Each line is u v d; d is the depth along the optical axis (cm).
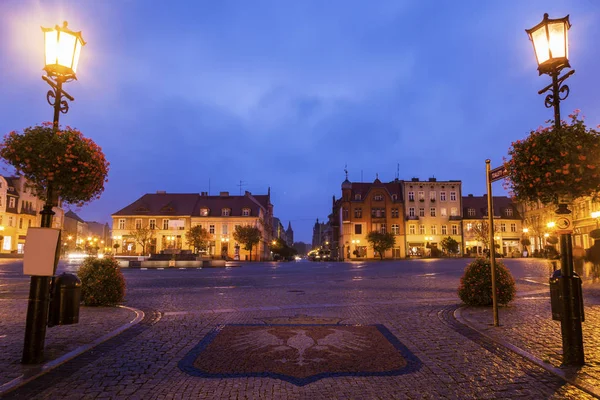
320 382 507
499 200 7938
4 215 6500
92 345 675
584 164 542
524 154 598
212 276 2448
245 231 7000
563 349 581
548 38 599
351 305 1162
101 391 479
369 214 7569
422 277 2238
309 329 812
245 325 855
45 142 590
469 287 1101
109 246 10712
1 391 472
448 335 764
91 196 666
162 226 7488
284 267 3919
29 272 579
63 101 646
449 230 7656
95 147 649
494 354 636
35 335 578
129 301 1264
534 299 1215
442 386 497
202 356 617
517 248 7525
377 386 496
